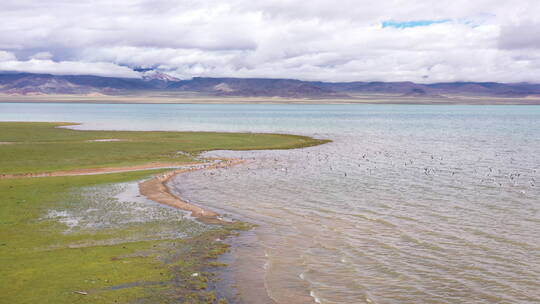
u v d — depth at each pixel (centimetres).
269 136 10594
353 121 19175
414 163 6512
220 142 9138
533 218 3466
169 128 13788
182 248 2728
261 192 4438
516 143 9625
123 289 2097
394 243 2862
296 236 3003
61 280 2177
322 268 2439
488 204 3925
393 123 17675
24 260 2442
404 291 2161
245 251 2694
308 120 19875
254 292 2119
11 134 10144
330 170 5825
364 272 2391
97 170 5622
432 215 3547
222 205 3894
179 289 2120
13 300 1941
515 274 2372
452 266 2478
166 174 5388
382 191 4481
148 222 3297
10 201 3847
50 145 7981
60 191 4309
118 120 18688
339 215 3550
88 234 2972
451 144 9419
